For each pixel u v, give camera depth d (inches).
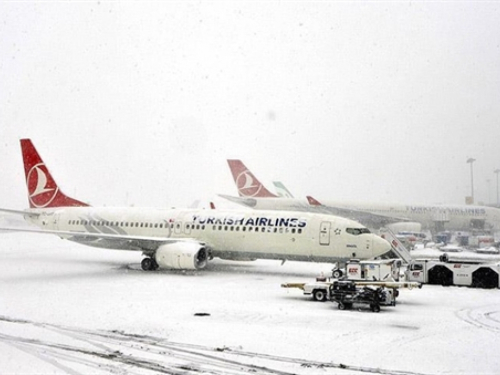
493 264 1095.6
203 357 539.5
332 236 1176.2
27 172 1605.6
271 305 831.1
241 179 2623.0
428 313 775.7
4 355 546.3
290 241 1213.1
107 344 590.2
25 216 1596.9
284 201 2512.3
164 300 871.1
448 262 1120.2
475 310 802.8
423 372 490.9
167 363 519.8
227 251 1300.4
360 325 687.7
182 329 660.1
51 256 1690.5
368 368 503.2
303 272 1289.4
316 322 705.0
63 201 1569.9
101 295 920.9
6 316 740.7
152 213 1413.6
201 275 1220.5
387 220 2471.7
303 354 550.0
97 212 1475.1
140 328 667.4
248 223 1274.6
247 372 492.1
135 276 1198.3
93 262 1510.8
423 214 2596.0
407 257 1279.5
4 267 1380.4
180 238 1328.7
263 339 610.5
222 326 677.3
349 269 980.6
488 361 525.3
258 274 1245.1
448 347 577.3
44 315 746.8
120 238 1264.8
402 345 584.7
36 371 494.3
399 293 982.4
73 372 491.5
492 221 2677.2
